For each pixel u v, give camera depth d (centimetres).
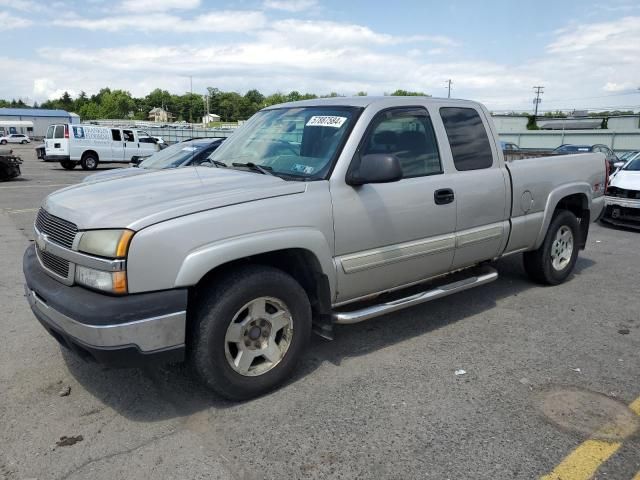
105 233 293
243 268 331
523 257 580
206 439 300
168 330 296
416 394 350
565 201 585
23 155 3966
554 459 283
